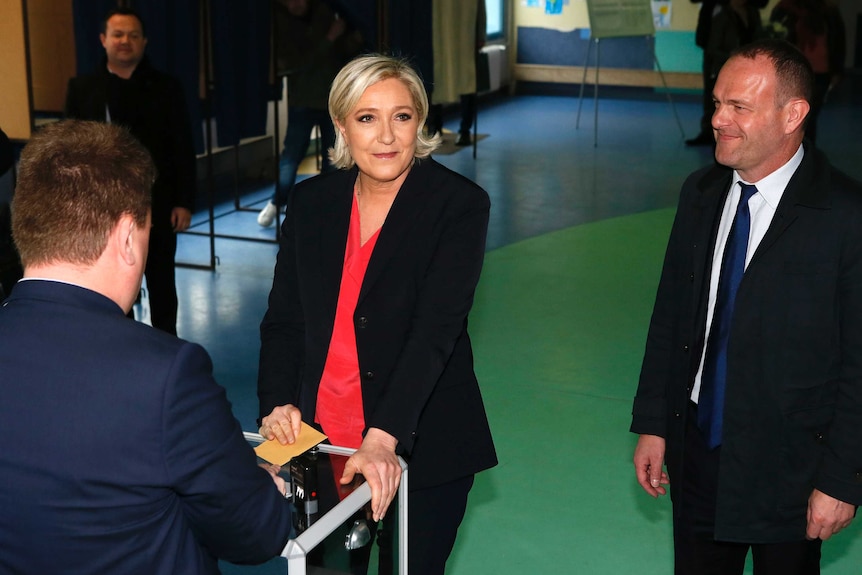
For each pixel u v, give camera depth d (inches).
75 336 51.0
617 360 194.5
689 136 446.9
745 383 81.0
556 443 159.3
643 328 212.5
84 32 229.0
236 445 53.2
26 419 49.9
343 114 76.7
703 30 411.5
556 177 361.7
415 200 80.0
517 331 209.9
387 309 79.3
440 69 335.0
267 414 79.7
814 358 79.4
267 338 85.4
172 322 182.9
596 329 211.6
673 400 88.3
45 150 52.2
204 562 54.9
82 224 51.4
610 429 164.7
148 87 172.2
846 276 77.2
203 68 249.3
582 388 181.0
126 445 49.6
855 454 78.1
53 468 49.4
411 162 80.3
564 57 568.1
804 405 80.2
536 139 438.0
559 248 272.7
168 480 50.1
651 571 124.0
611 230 290.8
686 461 88.2
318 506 64.4
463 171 370.3
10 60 207.5
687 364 86.5
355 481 67.7
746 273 80.3
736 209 83.1
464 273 78.9
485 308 224.2
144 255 55.0
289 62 265.0
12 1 203.0
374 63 75.7
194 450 50.7
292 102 271.0
